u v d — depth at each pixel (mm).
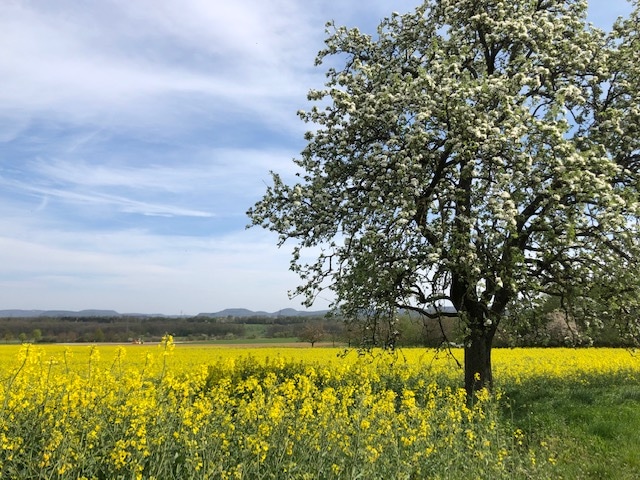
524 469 7918
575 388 15367
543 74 12109
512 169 11359
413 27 14984
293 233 13414
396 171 11766
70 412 7188
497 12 13305
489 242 11156
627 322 13516
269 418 7535
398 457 7020
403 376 12742
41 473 5898
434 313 13391
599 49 13797
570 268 12047
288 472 6406
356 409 7984
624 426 10375
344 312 13469
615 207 11242
